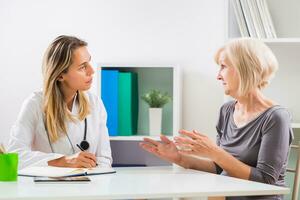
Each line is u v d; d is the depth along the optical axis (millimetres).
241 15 3090
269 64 2361
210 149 2160
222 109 2592
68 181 1935
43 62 2660
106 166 2697
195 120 3441
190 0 3438
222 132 2557
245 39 2402
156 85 3449
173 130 3283
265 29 3066
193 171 2293
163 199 3207
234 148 2389
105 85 3270
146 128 3443
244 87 2342
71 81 2611
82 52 2637
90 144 2691
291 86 3254
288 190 1825
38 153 2418
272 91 3258
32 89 3531
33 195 1628
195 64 3438
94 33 3502
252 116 2354
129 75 3283
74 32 3514
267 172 2195
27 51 3529
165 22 3459
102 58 3500
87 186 1825
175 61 3457
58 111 2607
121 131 3295
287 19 3229
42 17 3523
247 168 2182
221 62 2424
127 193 1678
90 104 2760
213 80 3426
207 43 3428
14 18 3523
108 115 3268
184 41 3447
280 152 2225
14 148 2516
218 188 1803
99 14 3500
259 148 2297
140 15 3477
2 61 3541
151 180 1988
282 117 2260
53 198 1609
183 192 1718
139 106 3457
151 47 3469
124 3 3482
